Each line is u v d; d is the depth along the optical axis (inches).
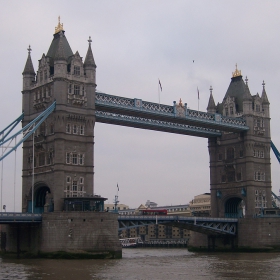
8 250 4692.4
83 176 4667.8
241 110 6235.2
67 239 4195.4
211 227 5605.3
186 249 7618.1
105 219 4318.4
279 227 5659.5
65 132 4596.5
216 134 6274.6
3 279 2960.1
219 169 6323.8
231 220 5792.3
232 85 6486.2
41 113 4532.5
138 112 5132.9
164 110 5339.6
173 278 3061.0
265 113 6299.2
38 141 4741.6
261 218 5669.3
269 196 6156.5
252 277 3115.2
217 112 6491.1
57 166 4512.8
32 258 4323.3
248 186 5994.1
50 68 4790.8
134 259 4448.8
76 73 4739.2
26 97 4899.1
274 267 3718.0
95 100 4840.1
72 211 4269.2
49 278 3009.4
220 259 4542.3
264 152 6235.2
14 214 4158.5
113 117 5083.7
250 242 5723.4
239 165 6131.9
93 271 3358.8
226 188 6220.5
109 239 4296.3
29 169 4857.3
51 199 4525.1
